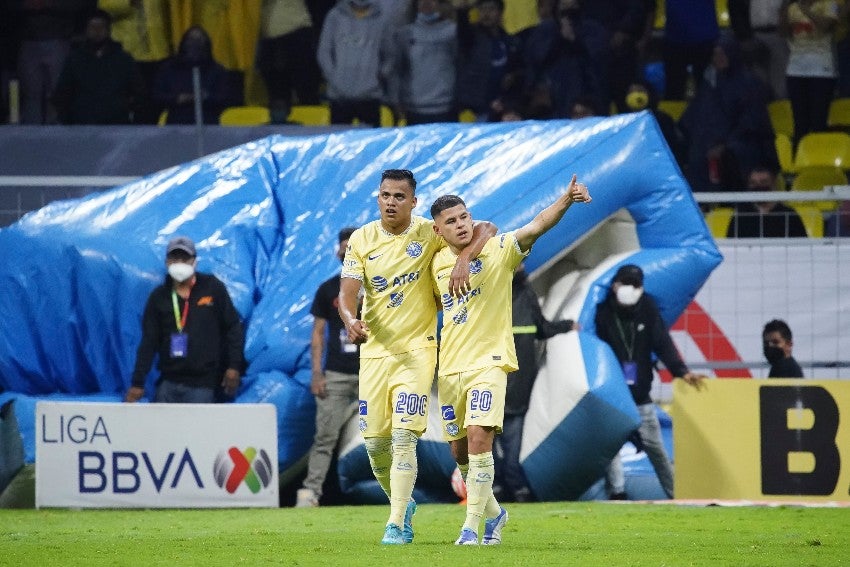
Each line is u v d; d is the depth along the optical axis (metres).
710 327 47.03
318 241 42.72
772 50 62.03
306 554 22.84
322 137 45.66
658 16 63.97
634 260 42.97
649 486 40.88
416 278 24.98
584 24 56.81
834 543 25.56
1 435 39.97
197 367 39.59
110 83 57.72
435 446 38.94
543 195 42.16
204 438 37.34
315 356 38.84
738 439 39.16
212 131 55.28
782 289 46.78
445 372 24.67
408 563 21.06
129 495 37.00
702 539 26.58
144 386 39.78
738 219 50.59
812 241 46.81
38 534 28.55
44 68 61.25
